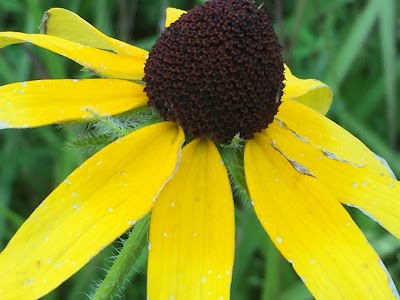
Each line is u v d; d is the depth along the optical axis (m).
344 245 0.08
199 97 0.08
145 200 0.08
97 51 0.09
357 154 0.09
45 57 0.14
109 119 0.08
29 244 0.07
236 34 0.09
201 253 0.08
